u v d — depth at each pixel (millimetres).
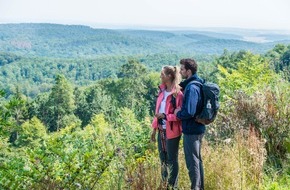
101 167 4918
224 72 12273
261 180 5117
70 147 5270
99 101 91562
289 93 6988
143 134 7105
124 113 8586
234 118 6535
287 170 5691
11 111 5723
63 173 4785
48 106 91312
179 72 5000
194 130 4820
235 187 4742
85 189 4781
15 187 4648
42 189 4617
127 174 4762
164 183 4605
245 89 10266
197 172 4844
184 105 4738
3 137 5750
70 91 93938
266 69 11445
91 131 7176
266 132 6227
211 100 4707
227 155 5297
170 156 5043
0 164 4949
